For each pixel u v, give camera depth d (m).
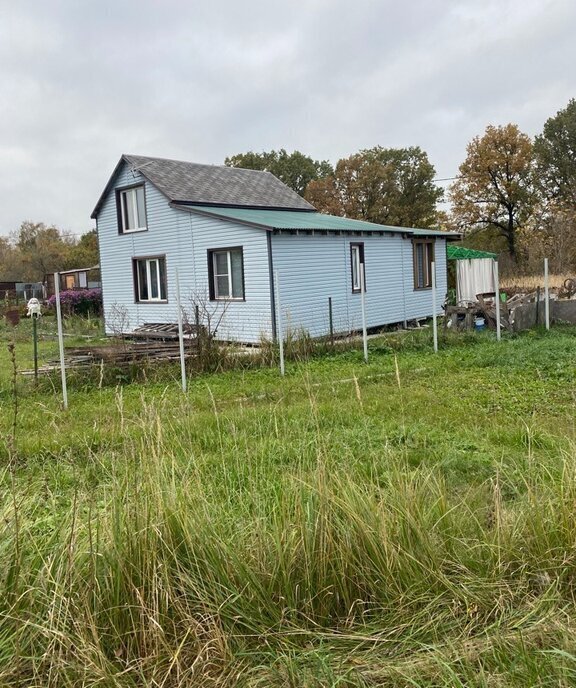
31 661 2.36
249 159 52.06
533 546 3.02
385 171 45.56
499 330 13.72
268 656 2.49
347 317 18.02
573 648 2.40
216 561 2.74
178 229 18.69
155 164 20.67
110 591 2.57
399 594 2.74
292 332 13.89
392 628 2.61
